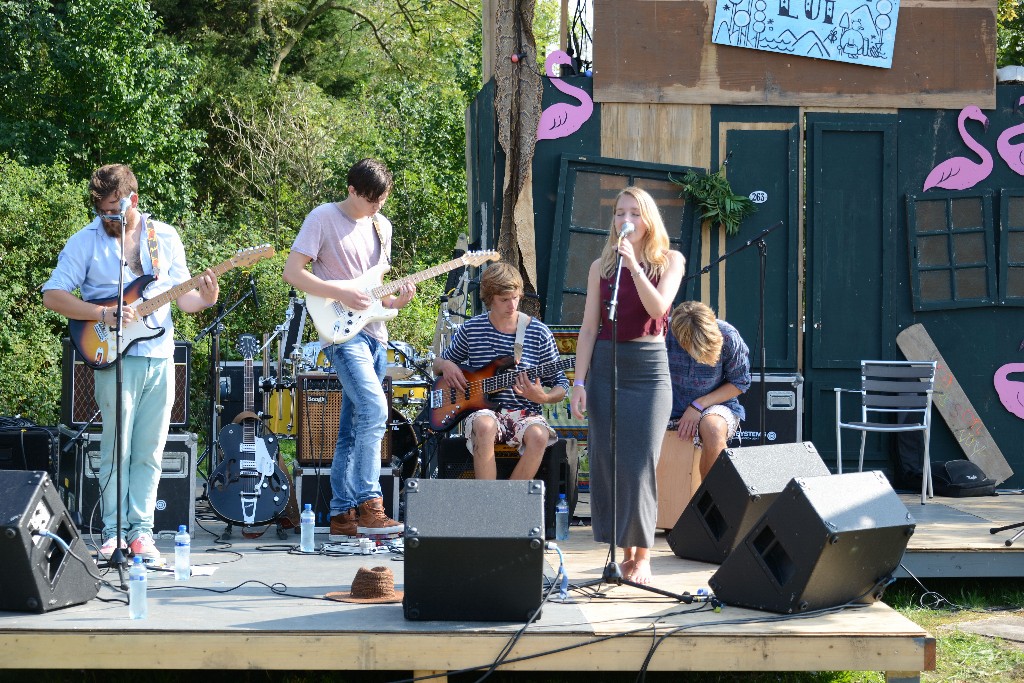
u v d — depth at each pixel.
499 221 7.78
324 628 3.78
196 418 12.50
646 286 4.18
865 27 7.76
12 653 3.73
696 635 3.81
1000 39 13.38
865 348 7.88
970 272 7.87
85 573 4.12
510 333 5.79
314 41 25.84
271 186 21.38
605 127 7.79
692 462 5.66
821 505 3.88
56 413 12.52
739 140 7.83
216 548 5.43
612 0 7.75
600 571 4.86
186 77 19.81
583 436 7.45
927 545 5.46
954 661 4.61
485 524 3.74
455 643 3.77
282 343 8.96
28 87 17.61
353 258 5.42
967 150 7.87
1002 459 7.80
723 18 7.73
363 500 5.40
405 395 8.78
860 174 7.87
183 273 5.04
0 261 13.12
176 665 3.75
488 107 7.95
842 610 4.10
